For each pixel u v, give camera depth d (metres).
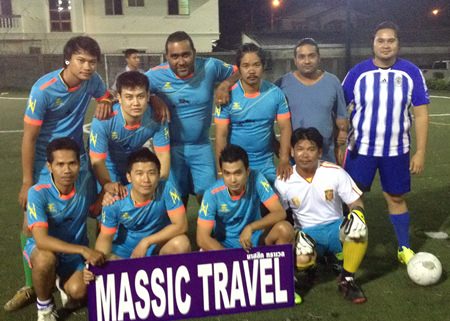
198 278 3.07
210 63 3.95
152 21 26.05
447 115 13.36
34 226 3.01
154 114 3.59
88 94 3.49
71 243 3.24
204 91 3.91
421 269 3.46
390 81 3.72
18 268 3.90
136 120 3.46
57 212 3.14
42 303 3.04
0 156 8.30
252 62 3.52
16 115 14.20
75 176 3.06
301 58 3.79
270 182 3.87
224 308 3.12
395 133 3.79
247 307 3.15
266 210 3.68
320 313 3.18
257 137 3.80
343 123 3.96
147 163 3.07
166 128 3.67
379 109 3.76
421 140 3.78
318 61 3.83
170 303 3.05
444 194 5.75
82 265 3.25
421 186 6.11
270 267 3.16
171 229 3.27
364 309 3.21
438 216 5.00
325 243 3.57
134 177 3.10
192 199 5.79
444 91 21.73
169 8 26.08
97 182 3.68
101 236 3.25
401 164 3.85
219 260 3.08
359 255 3.25
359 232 3.14
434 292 3.42
